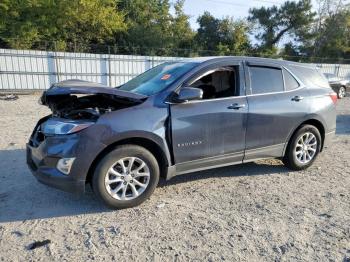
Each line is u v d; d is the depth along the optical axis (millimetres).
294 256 3055
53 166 3688
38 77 18312
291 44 45000
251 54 38438
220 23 38344
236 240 3299
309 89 5328
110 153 3744
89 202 4113
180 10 38062
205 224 3602
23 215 3775
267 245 3225
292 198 4305
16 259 2977
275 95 4891
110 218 3723
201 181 4844
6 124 8805
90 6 26812
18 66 17703
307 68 5512
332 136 5691
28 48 25094
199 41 38562
